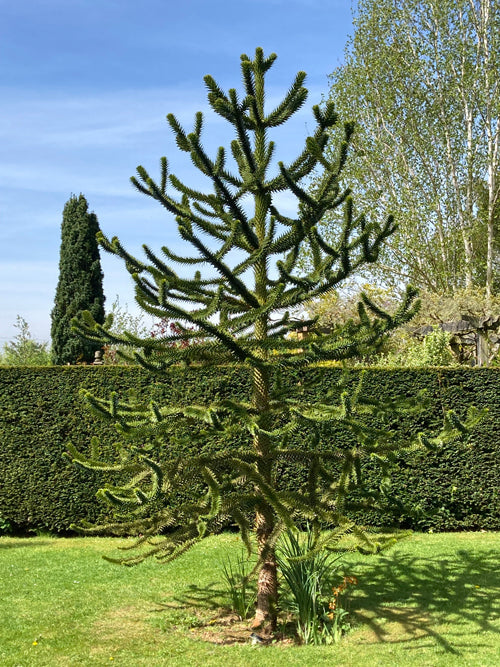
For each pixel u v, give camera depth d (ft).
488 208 65.41
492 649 15.61
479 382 28.19
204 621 17.70
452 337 40.63
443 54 62.85
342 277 15.55
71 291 53.52
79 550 25.40
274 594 16.94
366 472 27.45
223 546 25.16
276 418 27.37
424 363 37.29
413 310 14.79
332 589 19.31
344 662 14.94
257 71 16.99
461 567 22.02
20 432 28.60
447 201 64.08
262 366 15.83
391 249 61.67
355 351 15.43
